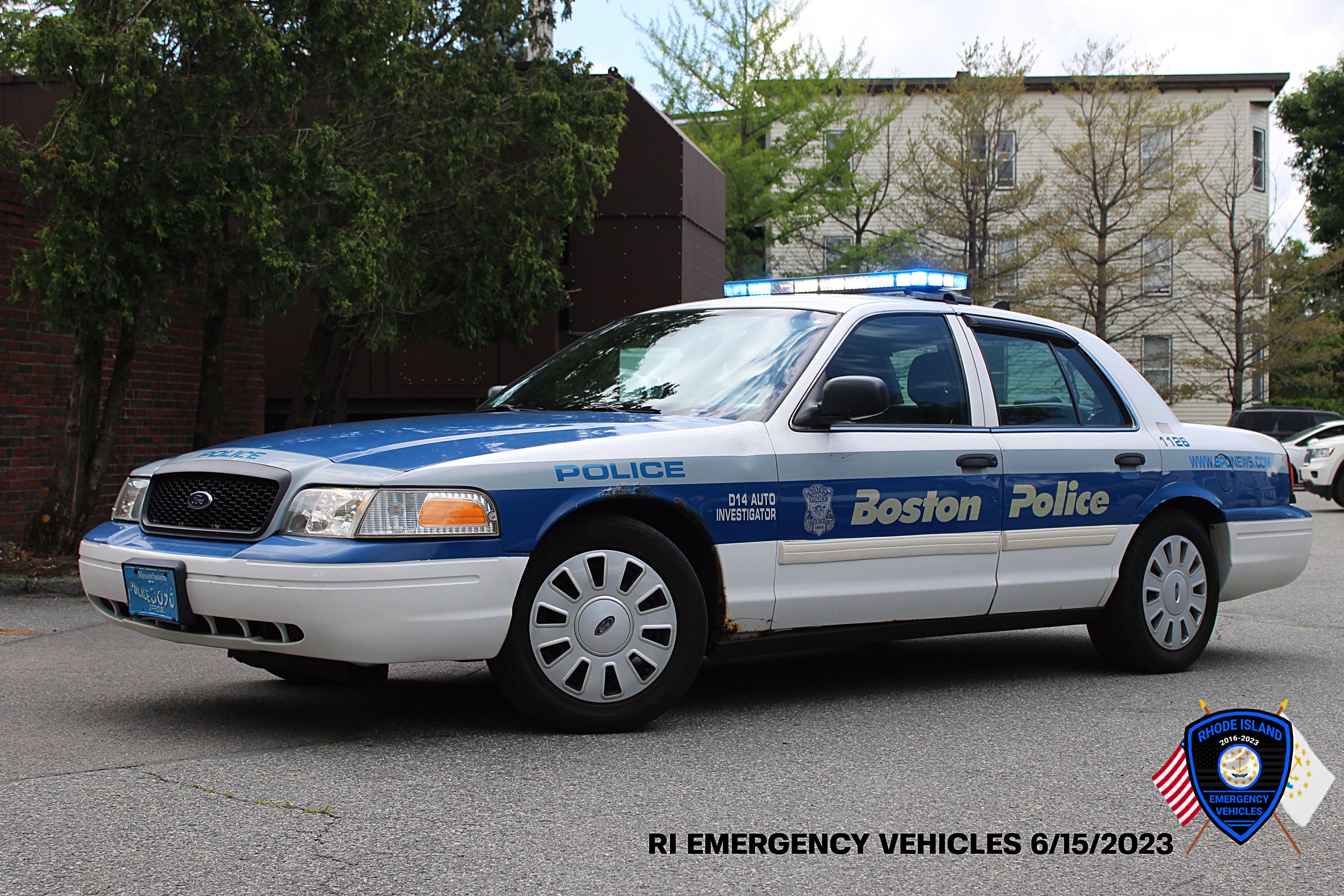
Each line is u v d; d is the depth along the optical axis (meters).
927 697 5.47
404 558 4.13
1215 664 6.45
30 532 9.60
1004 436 5.60
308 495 4.23
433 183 11.88
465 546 4.22
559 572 4.46
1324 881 3.20
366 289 9.95
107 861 3.15
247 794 3.75
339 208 9.69
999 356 5.79
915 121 37.94
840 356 5.21
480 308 13.26
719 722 4.89
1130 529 5.96
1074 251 33.69
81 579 4.89
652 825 3.52
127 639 6.76
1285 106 42.91
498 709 5.03
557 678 4.49
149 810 3.58
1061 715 5.10
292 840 3.33
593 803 3.72
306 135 9.55
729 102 30.45
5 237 10.05
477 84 11.86
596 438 4.61
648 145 16.48
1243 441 6.65
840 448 5.06
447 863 3.17
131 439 11.98
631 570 4.58
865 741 4.60
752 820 3.59
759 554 4.84
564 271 16.56
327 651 4.12
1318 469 21.25
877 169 37.91
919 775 4.11
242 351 13.63
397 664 5.57
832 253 37.56
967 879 3.15
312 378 13.05
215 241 9.27
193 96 8.91
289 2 9.29
